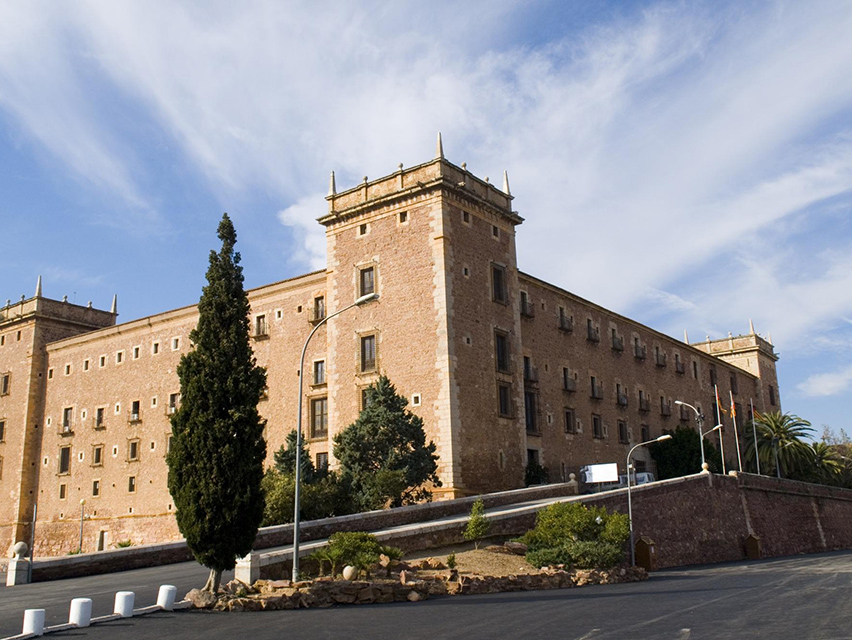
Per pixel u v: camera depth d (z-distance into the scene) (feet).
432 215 159.53
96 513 215.92
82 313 254.47
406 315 158.71
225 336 88.12
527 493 151.12
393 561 96.43
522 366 172.76
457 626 67.31
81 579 99.55
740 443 284.82
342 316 168.55
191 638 61.93
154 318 214.90
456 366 153.07
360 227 170.19
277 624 68.80
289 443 142.00
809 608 78.33
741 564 157.58
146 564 110.63
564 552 113.91
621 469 211.00
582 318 211.20
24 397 239.71
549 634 62.85
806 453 261.24
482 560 108.99
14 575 98.58
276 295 189.37
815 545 209.56
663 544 150.10
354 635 62.75
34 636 63.10
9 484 236.02
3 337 252.21
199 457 83.71
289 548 95.09
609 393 214.90
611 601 86.33
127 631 65.51
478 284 164.76
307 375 177.88
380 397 141.18
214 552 81.35
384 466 135.44
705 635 61.98
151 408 209.97
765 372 320.91
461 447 149.48
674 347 257.96
